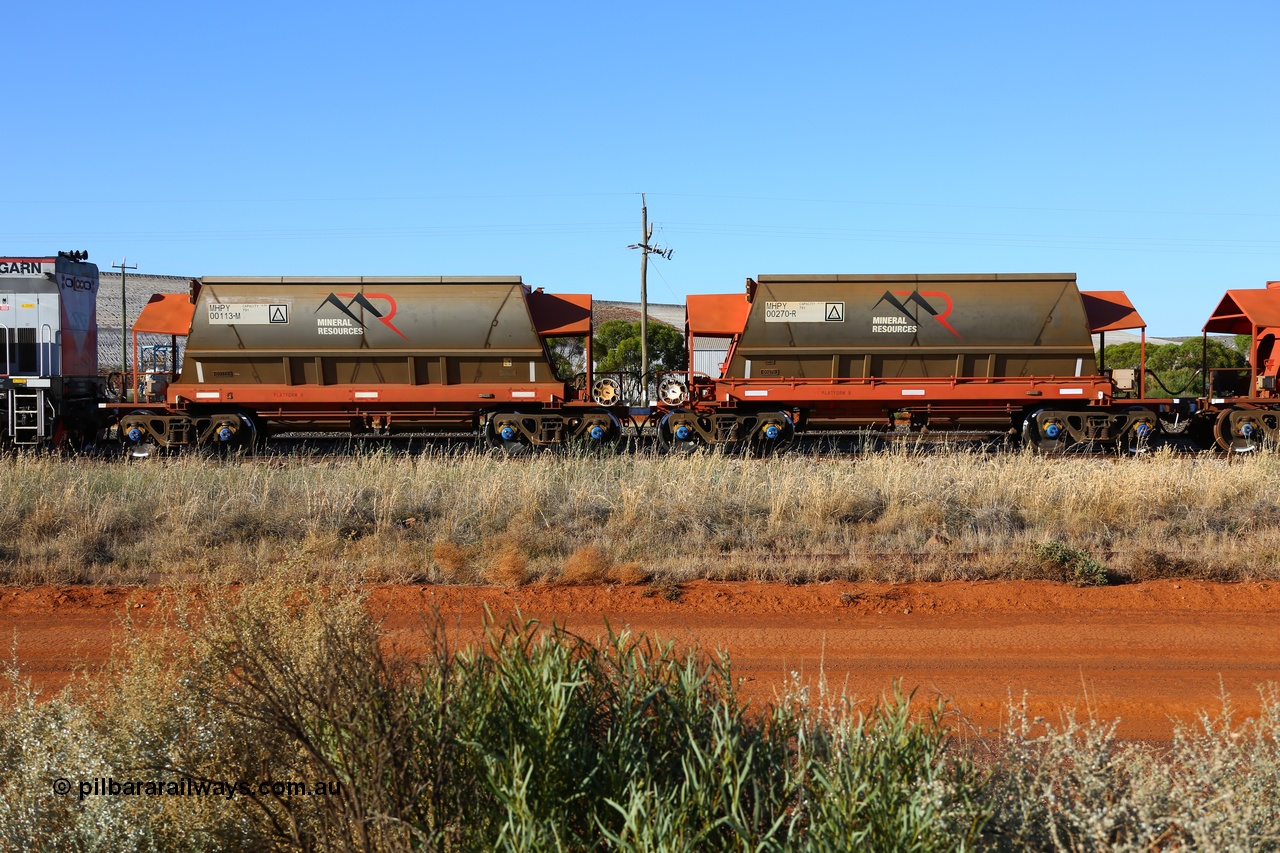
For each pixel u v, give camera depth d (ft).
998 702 21.21
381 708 11.64
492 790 10.98
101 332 237.45
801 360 67.67
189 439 67.15
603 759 11.69
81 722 13.21
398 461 50.52
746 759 11.39
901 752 11.87
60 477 47.03
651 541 37.60
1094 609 29.48
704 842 10.82
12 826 11.62
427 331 67.31
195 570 32.99
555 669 12.86
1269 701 18.04
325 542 35.94
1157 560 33.81
